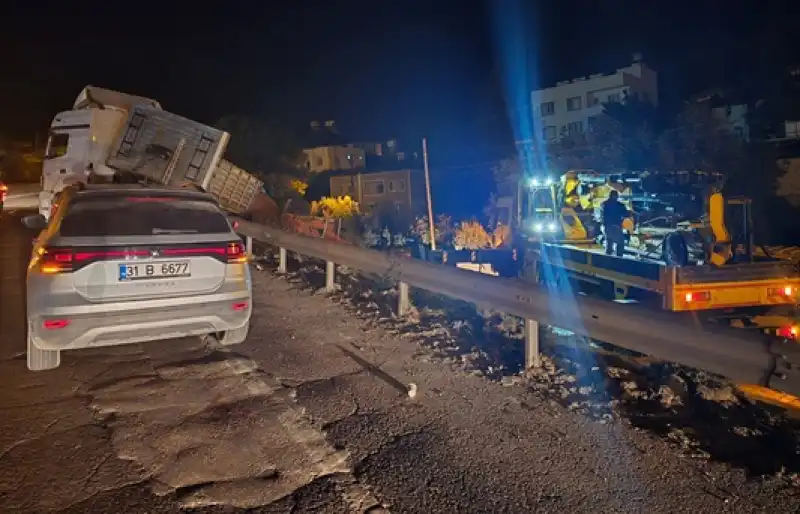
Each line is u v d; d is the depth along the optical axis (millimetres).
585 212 11820
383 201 40844
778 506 3846
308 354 6996
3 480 4105
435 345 7355
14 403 5422
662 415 5266
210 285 6301
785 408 5379
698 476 4219
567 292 5898
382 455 4523
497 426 5027
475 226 21234
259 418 5172
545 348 7227
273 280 11930
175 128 17484
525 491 4031
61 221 5887
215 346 7250
